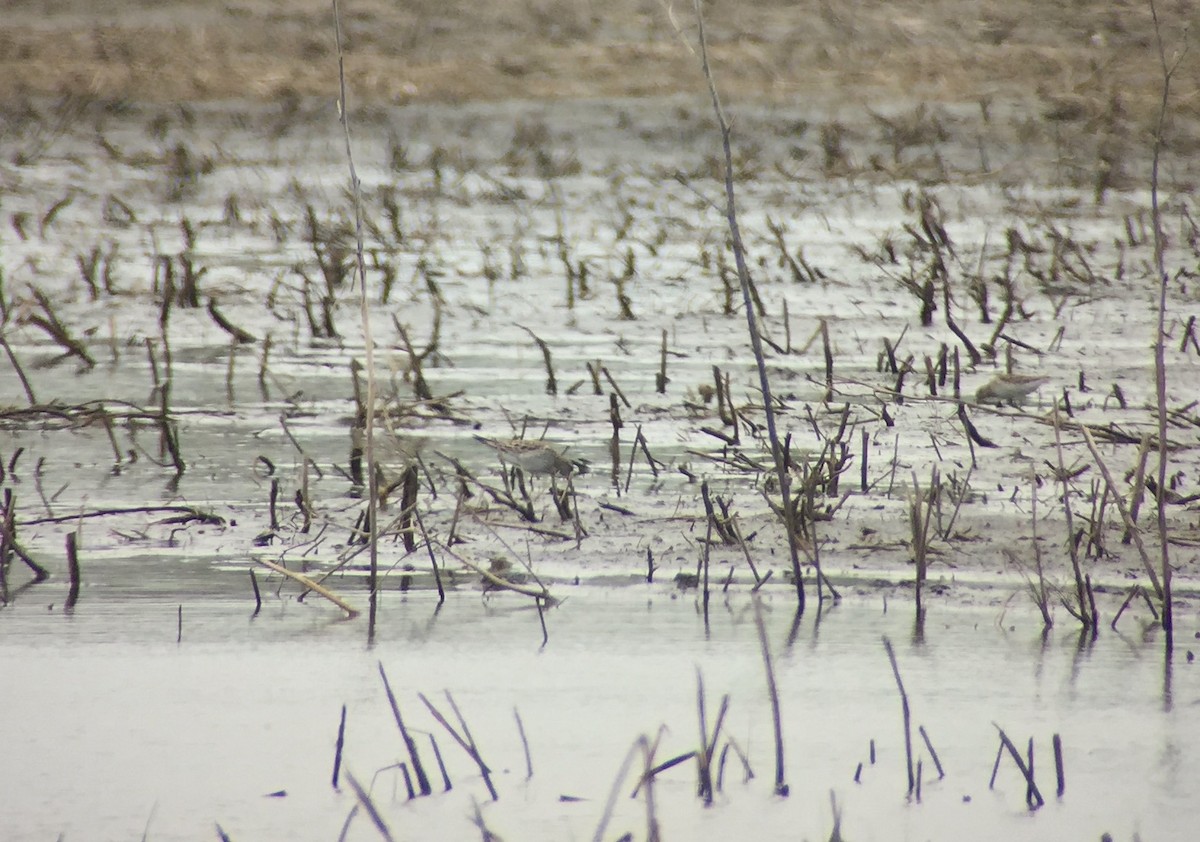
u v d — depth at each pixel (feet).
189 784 43.98
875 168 197.47
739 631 56.80
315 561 64.34
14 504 67.77
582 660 53.78
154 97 232.73
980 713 49.44
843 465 75.15
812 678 52.26
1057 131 218.59
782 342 110.63
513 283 130.52
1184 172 203.62
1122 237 160.45
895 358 104.99
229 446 82.02
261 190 179.11
